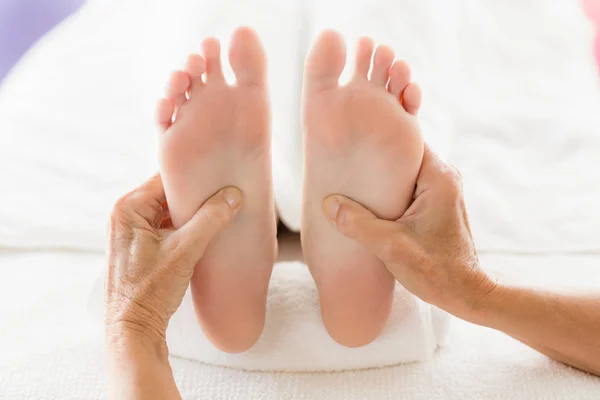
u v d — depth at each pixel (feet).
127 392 1.73
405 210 1.94
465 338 2.10
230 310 1.96
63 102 2.90
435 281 1.86
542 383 1.91
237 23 2.48
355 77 1.86
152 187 1.99
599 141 2.72
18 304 2.22
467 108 2.89
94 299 2.10
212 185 1.92
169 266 1.86
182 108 1.88
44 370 1.97
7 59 4.36
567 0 3.51
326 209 1.91
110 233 1.92
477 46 3.18
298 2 2.56
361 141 1.87
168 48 2.67
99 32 3.31
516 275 2.18
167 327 2.01
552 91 3.00
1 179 2.56
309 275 2.10
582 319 1.86
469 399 1.88
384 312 1.96
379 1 2.60
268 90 1.89
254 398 1.91
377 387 1.94
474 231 2.40
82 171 2.61
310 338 2.00
